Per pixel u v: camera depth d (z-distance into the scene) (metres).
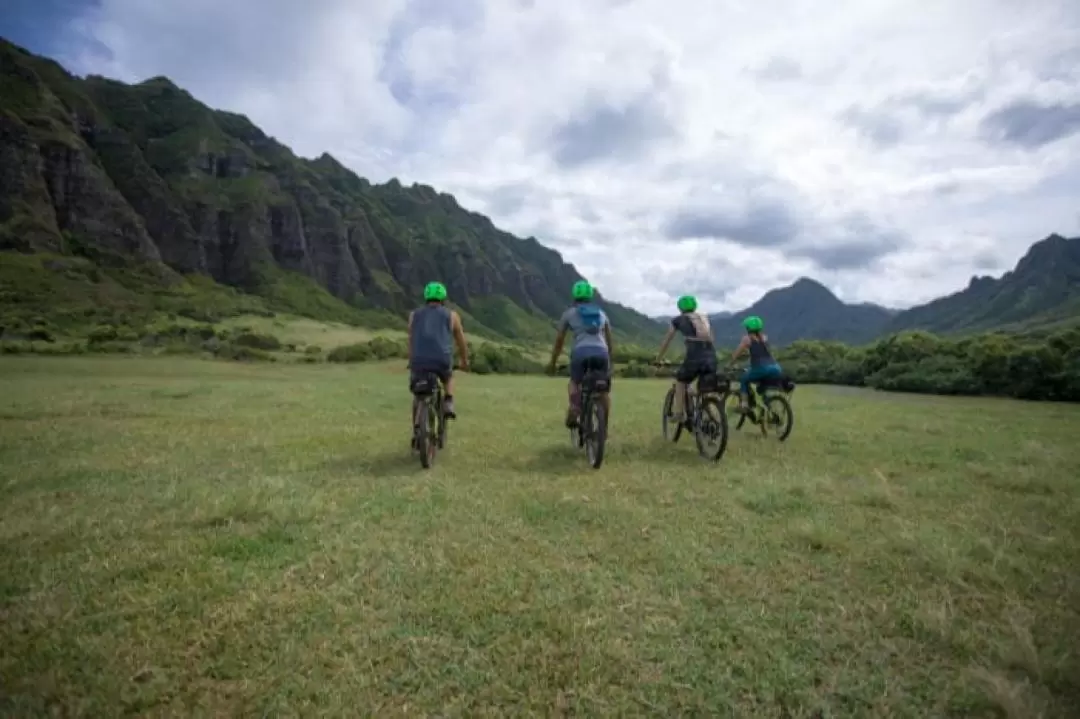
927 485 6.34
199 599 3.42
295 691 2.61
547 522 4.95
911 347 31.00
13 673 2.68
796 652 2.98
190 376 27.52
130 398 14.02
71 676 2.68
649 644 3.04
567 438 9.20
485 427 10.32
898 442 9.20
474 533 4.65
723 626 3.23
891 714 2.53
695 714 2.52
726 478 6.60
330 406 13.05
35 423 9.84
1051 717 2.48
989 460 7.76
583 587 3.67
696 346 8.03
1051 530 4.90
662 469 7.06
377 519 4.98
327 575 3.79
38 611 3.24
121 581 3.65
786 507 5.45
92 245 166.88
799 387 30.89
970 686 2.70
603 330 7.38
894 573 3.97
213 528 4.67
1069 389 20.70
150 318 109.06
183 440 8.48
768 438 9.63
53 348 55.88
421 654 2.90
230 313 135.62
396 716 2.47
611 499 5.66
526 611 3.36
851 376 33.84
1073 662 2.87
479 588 3.64
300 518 4.91
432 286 7.36
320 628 3.13
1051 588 3.75
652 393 19.53
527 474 6.72
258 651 2.91
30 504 5.25
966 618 3.36
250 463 7.05
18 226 150.88
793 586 3.75
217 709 2.49
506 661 2.86
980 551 4.30
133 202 196.50
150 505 5.23
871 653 2.99
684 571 3.95
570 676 2.75
